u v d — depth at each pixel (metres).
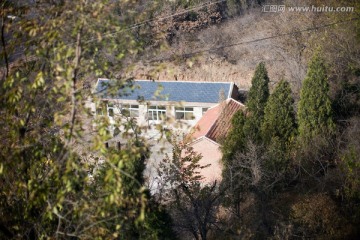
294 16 39.34
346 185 20.86
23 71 9.73
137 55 10.75
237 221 20.19
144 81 43.25
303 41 38.47
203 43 53.34
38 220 9.62
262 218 20.06
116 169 7.96
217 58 51.53
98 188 9.97
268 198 22.08
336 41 34.16
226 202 21.80
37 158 9.38
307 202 19.80
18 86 8.95
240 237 16.08
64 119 9.23
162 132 9.41
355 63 33.47
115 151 8.55
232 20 57.09
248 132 25.12
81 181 8.84
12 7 9.70
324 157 25.27
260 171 21.98
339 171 22.61
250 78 48.66
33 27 8.82
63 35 8.86
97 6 8.56
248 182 22.41
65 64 8.51
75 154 8.40
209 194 20.58
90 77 9.69
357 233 19.30
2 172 8.74
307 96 26.50
